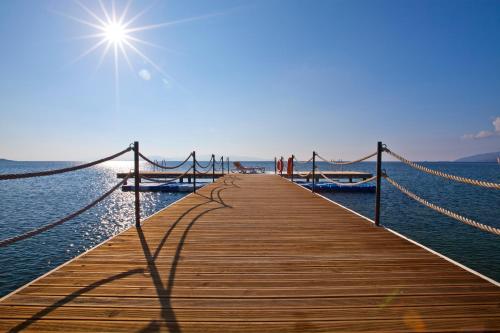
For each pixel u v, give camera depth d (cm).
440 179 3616
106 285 230
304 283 240
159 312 192
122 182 409
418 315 191
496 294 220
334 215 530
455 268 272
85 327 174
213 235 390
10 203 1666
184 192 1838
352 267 276
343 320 185
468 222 276
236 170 2552
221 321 183
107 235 969
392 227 977
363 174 2008
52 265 697
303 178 2112
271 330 174
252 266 278
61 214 1328
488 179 3953
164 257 300
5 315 185
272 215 528
